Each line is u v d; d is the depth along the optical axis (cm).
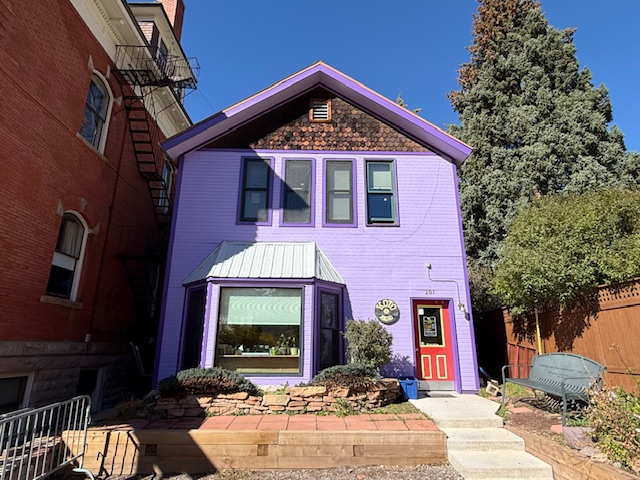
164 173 1563
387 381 812
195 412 707
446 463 602
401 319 993
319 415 720
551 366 709
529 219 978
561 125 1802
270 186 1085
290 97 1159
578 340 809
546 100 1883
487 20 2286
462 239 1059
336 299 980
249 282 900
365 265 1029
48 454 561
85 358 994
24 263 785
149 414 704
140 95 1312
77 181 977
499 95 2022
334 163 1112
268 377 855
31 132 807
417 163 1117
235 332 880
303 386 789
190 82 1338
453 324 998
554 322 895
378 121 1150
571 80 1919
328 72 1120
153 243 1384
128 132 1256
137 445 600
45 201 853
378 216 1074
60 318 903
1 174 725
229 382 743
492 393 911
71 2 952
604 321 739
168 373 934
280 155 1111
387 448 606
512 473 538
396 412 745
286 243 1034
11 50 746
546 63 1998
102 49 1101
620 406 499
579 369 644
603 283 771
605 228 798
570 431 537
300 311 896
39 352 816
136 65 1271
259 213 1066
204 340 864
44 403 832
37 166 826
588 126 1764
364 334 861
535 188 1733
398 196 1086
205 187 1073
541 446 568
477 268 1631
